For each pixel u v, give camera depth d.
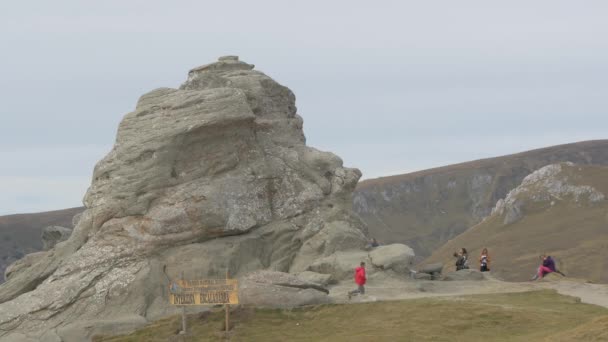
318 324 37.91
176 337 38.06
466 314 37.03
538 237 161.00
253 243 47.81
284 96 56.91
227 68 57.03
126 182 46.62
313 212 51.19
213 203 46.56
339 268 46.94
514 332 34.69
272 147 53.03
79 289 43.22
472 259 157.00
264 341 36.47
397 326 36.25
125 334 40.44
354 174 53.28
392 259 46.78
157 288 43.81
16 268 49.91
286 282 40.53
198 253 45.47
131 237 45.44
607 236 151.50
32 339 40.88
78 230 47.47
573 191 177.38
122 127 49.34
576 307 38.22
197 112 47.91
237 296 37.94
